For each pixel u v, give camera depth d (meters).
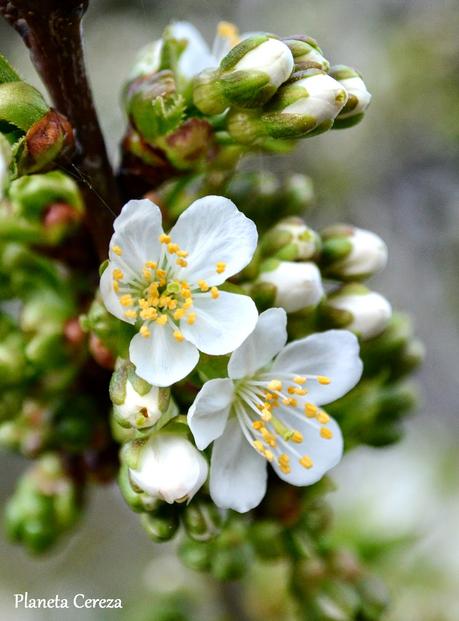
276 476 0.21
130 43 0.47
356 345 0.19
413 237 0.48
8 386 0.22
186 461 0.18
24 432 0.23
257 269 0.20
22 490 0.24
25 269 0.22
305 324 0.21
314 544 0.23
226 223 0.18
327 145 0.47
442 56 0.48
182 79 0.20
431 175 0.48
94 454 0.23
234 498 0.19
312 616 0.23
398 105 0.48
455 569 0.32
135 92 0.19
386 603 0.23
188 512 0.19
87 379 0.22
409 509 0.30
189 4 0.48
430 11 0.49
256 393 0.19
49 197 0.21
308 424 0.19
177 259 0.18
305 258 0.20
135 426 0.18
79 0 0.18
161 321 0.18
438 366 0.47
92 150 0.19
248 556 0.23
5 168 0.18
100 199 0.20
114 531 0.44
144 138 0.19
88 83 0.19
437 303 0.47
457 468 0.38
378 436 0.23
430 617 0.31
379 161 0.47
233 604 0.28
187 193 0.21
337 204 0.47
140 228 0.18
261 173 0.22
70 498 0.23
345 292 0.21
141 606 0.32
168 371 0.18
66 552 0.44
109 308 0.18
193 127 0.19
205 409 0.18
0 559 0.43
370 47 0.48
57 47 0.18
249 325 0.18
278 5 0.49
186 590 0.31
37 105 0.18
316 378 0.19
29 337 0.22
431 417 0.46
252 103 0.18
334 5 0.49
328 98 0.18
